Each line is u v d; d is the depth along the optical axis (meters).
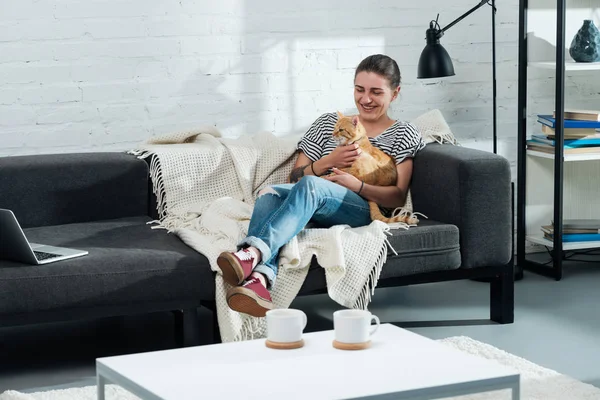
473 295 4.22
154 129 4.41
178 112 4.43
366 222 3.71
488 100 4.86
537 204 4.82
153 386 2.04
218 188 3.99
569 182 4.91
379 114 3.94
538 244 5.00
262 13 4.48
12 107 4.20
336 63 4.62
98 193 3.90
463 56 4.78
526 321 3.80
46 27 4.19
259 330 3.32
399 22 4.68
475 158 3.62
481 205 3.61
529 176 4.78
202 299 3.32
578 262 4.82
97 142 4.34
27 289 3.06
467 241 3.61
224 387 2.04
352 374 2.11
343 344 2.30
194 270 3.25
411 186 3.92
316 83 4.61
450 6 4.74
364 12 4.63
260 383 2.06
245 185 3.97
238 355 2.26
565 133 4.49
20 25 4.16
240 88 4.51
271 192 3.53
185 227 3.70
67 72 4.25
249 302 3.12
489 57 4.82
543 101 4.92
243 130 4.54
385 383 2.05
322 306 4.12
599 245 4.55
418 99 4.76
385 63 3.91
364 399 1.98
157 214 3.99
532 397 2.87
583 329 3.68
